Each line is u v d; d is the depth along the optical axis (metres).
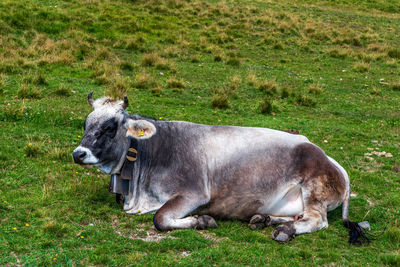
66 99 9.99
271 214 5.38
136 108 9.96
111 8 20.72
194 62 15.63
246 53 17.83
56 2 20.16
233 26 21.25
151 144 5.38
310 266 4.28
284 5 29.03
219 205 5.29
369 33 23.53
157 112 9.84
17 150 6.83
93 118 5.11
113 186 5.47
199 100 11.45
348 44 21.17
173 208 4.96
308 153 5.33
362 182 6.90
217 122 9.66
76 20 18.16
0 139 7.20
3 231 4.48
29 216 4.86
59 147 7.17
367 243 4.89
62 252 4.20
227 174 5.27
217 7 24.58
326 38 21.67
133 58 15.23
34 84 10.84
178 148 5.35
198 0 25.44
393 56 19.28
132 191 5.37
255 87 13.07
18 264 3.95
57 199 5.39
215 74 14.31
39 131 7.79
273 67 16.03
